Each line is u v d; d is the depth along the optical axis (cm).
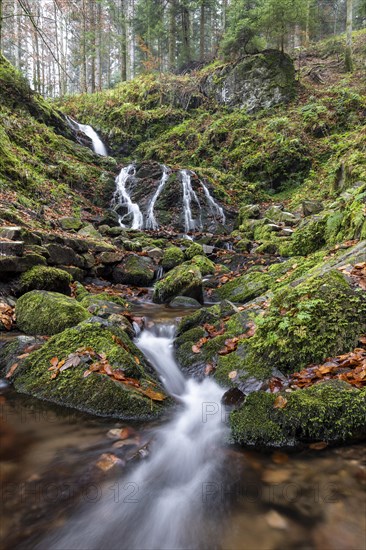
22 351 391
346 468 233
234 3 2214
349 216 745
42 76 3550
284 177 1705
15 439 268
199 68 2659
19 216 856
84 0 2334
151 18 2823
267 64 2123
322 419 260
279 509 202
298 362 346
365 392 272
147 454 254
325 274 416
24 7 1145
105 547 181
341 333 350
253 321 443
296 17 1958
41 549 179
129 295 740
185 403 344
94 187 1528
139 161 1950
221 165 1886
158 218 1471
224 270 870
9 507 202
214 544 182
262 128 1917
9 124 1424
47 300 466
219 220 1500
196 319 501
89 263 804
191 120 2206
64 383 330
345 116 1792
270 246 1000
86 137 2055
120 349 357
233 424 277
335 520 192
